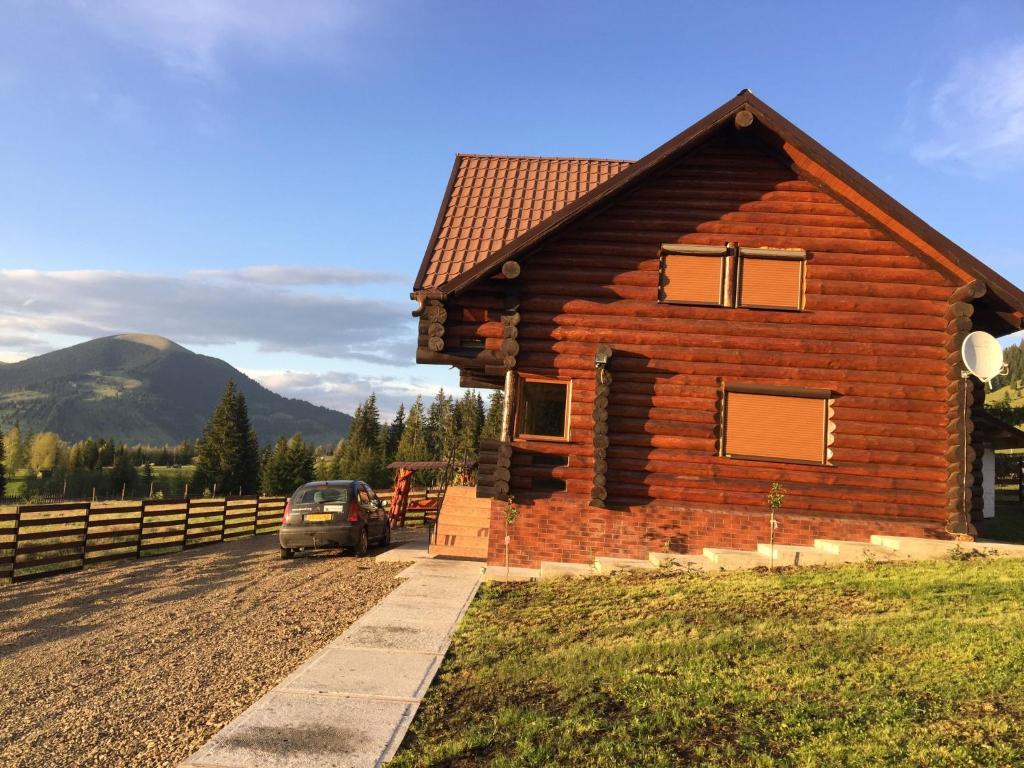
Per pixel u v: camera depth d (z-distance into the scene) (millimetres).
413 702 6309
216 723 5906
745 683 6117
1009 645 6586
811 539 12773
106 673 7281
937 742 4898
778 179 13523
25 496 94562
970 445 12516
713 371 13289
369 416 116938
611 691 6117
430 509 26406
